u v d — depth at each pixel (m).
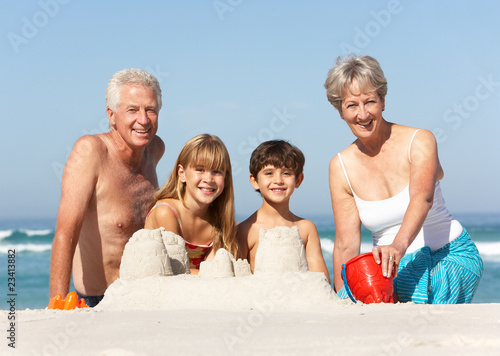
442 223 4.60
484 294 15.22
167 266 3.82
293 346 2.26
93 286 4.91
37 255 24.02
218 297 3.46
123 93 4.73
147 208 5.11
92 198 4.75
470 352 2.11
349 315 3.02
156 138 5.55
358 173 4.77
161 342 2.33
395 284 4.36
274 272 3.73
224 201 4.83
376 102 4.38
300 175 5.16
